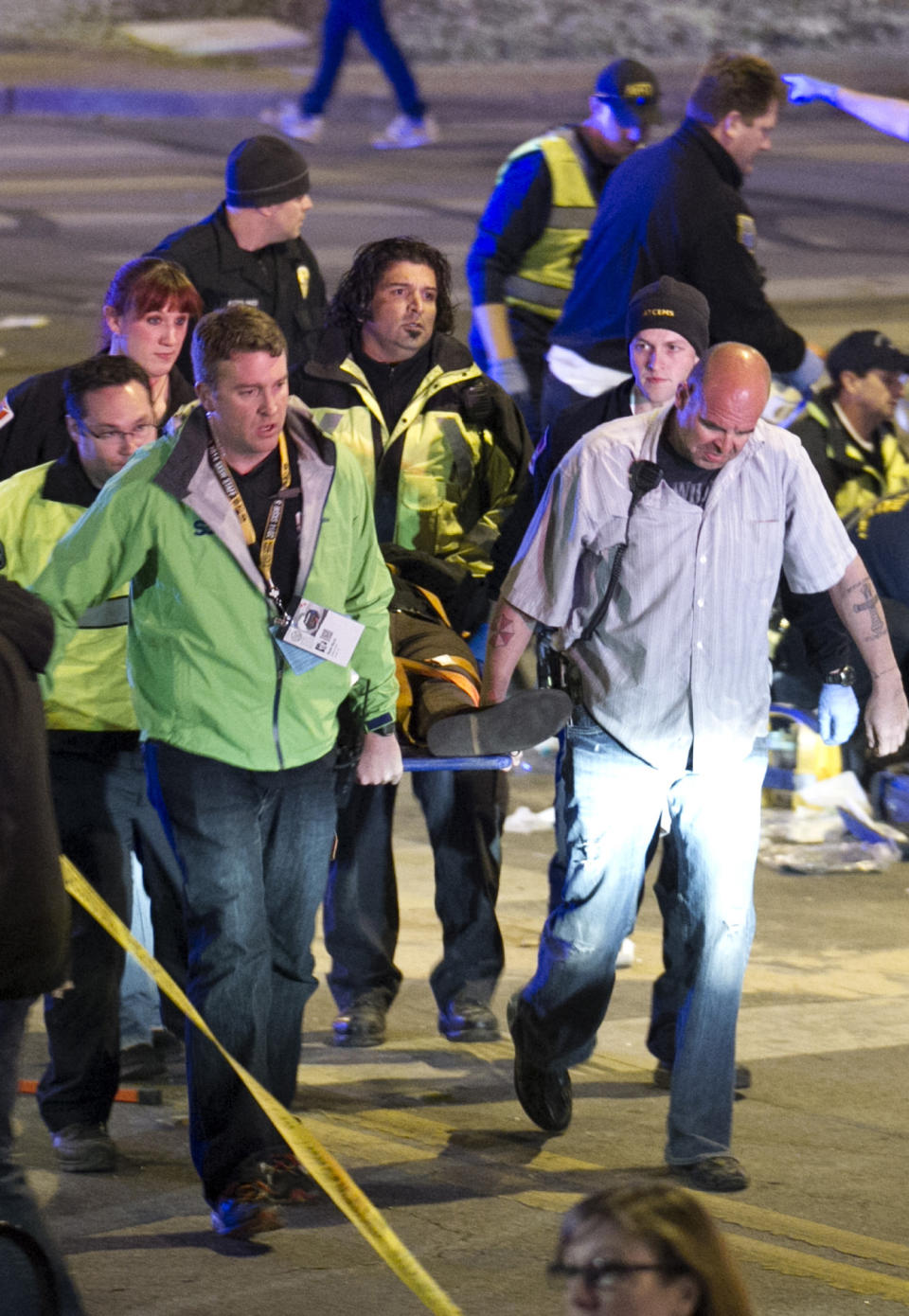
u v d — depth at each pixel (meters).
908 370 28.66
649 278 26.03
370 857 20.95
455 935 21.14
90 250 58.03
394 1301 15.17
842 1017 21.73
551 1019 18.02
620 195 26.28
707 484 17.22
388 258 20.56
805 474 17.47
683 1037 17.62
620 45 97.69
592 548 17.39
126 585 17.44
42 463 19.25
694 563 17.22
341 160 73.44
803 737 27.88
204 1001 16.38
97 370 17.36
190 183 68.94
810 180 73.94
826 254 61.41
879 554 27.38
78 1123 17.73
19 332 48.53
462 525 21.42
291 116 77.69
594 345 26.81
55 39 94.00
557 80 89.44
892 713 18.34
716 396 16.52
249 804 16.44
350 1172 17.72
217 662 16.14
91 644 17.48
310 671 16.31
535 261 30.47
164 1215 16.84
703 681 17.34
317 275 26.12
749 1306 7.60
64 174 70.12
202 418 16.14
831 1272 15.77
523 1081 18.25
